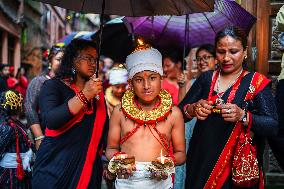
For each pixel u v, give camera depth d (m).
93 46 4.18
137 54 3.48
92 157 4.00
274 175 6.04
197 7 3.89
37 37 27.19
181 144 3.62
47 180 3.93
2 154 5.01
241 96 3.73
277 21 4.80
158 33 6.43
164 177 3.28
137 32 6.43
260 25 6.00
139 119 3.49
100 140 4.12
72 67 4.14
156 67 3.46
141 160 3.47
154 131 3.51
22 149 5.14
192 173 3.84
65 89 4.10
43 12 29.19
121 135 3.59
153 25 6.38
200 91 4.02
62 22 39.72
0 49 20.55
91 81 3.78
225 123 3.73
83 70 4.08
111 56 9.28
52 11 33.59
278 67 5.95
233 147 3.69
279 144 4.71
